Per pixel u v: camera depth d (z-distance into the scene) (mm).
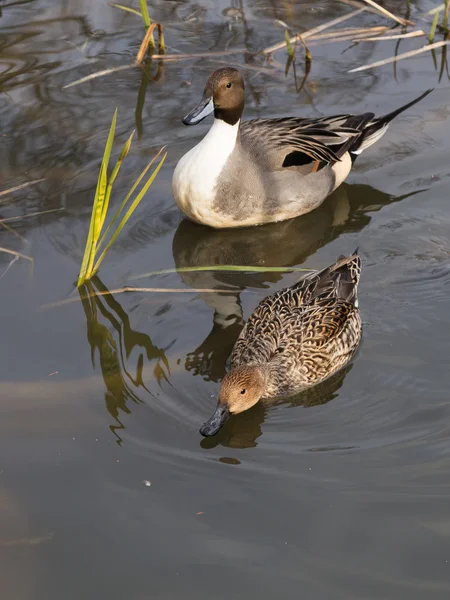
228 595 6688
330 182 12305
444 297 10406
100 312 10055
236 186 11547
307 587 6750
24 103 13914
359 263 10367
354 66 14938
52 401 8758
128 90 14312
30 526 7316
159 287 10555
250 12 16672
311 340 9477
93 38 15742
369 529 7289
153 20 16344
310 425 8727
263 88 14359
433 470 7938
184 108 13875
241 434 8594
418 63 15086
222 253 11406
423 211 11984
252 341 9516
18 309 10008
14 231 11297
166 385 9070
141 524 7340
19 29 15945
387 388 9125
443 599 6637
